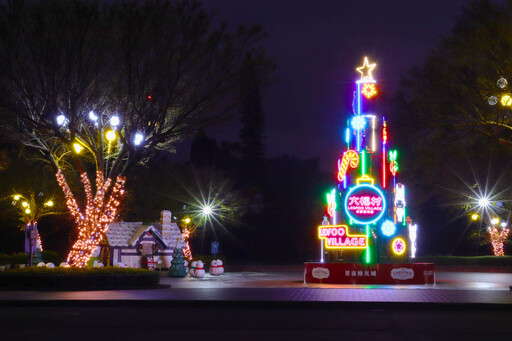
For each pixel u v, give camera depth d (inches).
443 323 577.6
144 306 761.6
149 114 1071.6
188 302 761.0
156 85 1063.0
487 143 1118.4
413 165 1256.2
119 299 774.5
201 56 1057.5
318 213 2856.8
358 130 1224.8
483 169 1604.3
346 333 501.4
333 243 1210.6
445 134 1102.4
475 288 1069.8
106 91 1068.5
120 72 1055.6
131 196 2149.4
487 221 2097.7
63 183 1171.3
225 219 2539.4
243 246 2859.3
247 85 1081.4
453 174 1648.6
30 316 633.6
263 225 2928.2
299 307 743.7
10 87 1037.8
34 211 1984.5
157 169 2486.5
